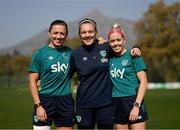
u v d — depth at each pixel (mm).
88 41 7594
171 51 65562
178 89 50094
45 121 7645
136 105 7516
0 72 88312
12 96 36844
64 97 7707
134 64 7668
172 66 64312
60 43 7617
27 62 90062
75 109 7832
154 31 67500
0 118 18422
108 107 7680
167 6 67438
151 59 65062
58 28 7570
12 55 98250
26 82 76688
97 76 7645
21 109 23391
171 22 67062
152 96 34688
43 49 7668
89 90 7641
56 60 7613
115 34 7617
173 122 16188
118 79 7742
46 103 7668
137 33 67250
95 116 7766
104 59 7676
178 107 23656
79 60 7672
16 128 14898
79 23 7703
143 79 7605
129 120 7703
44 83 7672
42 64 7621
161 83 59375
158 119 17281
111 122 7703
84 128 7738
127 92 7699
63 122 7750
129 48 7930
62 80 7680
